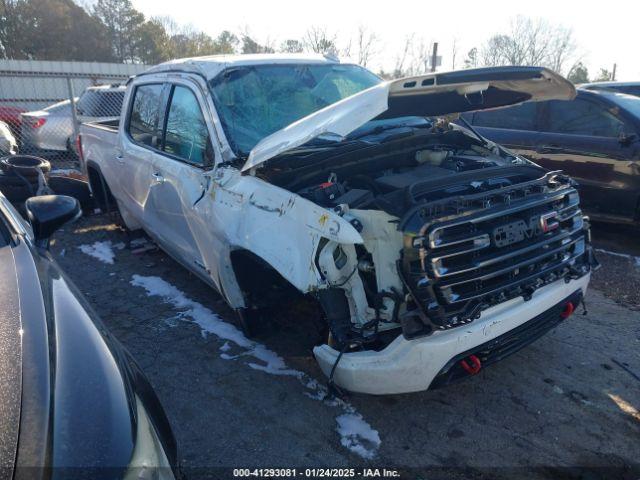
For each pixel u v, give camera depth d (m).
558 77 3.14
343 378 2.71
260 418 3.10
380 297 2.64
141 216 4.99
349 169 3.36
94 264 5.63
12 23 41.62
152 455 1.63
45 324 1.92
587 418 3.08
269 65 4.16
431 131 3.98
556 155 6.52
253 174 3.24
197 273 4.20
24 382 1.63
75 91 15.51
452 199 2.59
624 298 4.80
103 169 5.77
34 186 6.69
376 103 2.79
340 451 2.83
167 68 4.48
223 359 3.71
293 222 2.81
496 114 7.29
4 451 1.40
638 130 5.83
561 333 4.10
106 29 44.72
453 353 2.60
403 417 3.09
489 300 2.69
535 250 2.86
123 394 1.73
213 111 3.67
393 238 2.62
